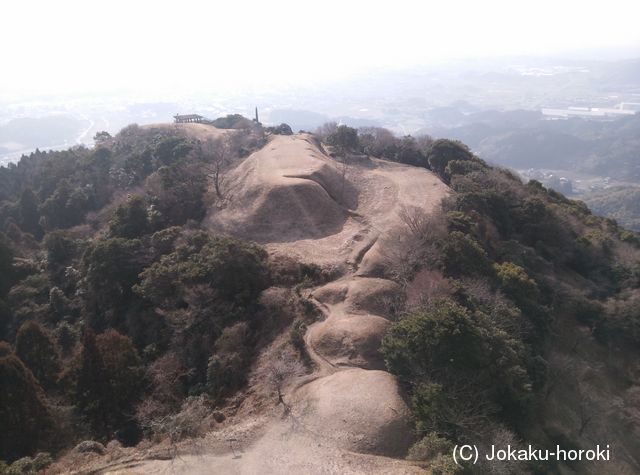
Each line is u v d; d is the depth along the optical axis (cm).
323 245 4531
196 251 4100
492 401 2581
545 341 3581
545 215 5222
